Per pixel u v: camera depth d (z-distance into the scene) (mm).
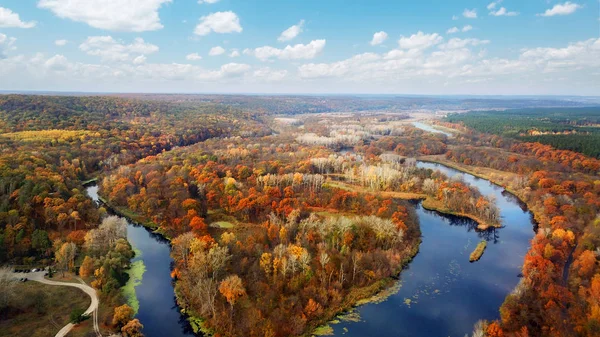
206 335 119062
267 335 113125
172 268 162625
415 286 149500
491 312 133750
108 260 151500
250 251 152500
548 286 136500
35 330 115250
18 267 153375
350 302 135875
